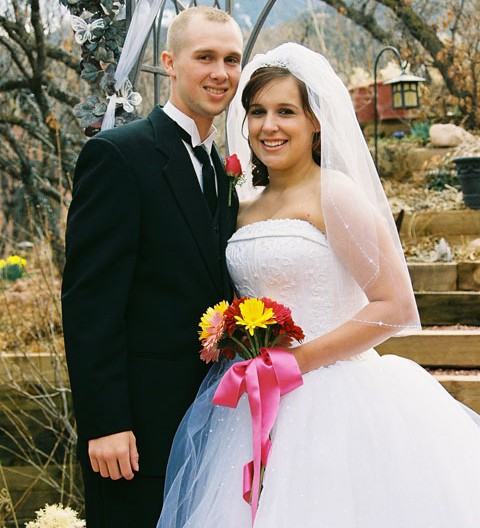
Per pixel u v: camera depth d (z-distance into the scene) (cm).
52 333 469
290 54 255
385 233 245
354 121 257
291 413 237
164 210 243
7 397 477
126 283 238
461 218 598
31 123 746
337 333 240
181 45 250
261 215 266
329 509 222
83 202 240
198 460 247
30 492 461
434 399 250
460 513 229
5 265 583
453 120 852
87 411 234
